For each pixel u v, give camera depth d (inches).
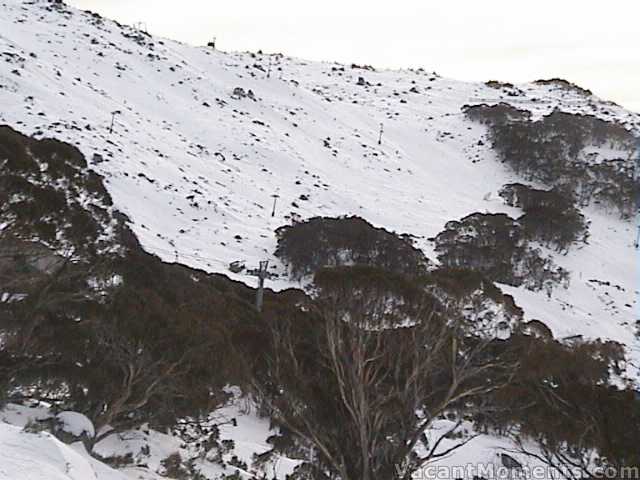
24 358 582.9
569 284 2249.0
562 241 2571.4
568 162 3496.6
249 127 3297.2
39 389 582.6
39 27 3641.7
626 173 3405.5
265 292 1186.0
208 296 890.1
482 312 822.5
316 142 3435.0
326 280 517.3
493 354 641.6
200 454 643.5
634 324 1952.5
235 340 674.8
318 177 2947.8
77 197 737.6
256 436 800.9
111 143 2383.1
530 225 2529.5
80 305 625.3
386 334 463.8
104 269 706.8
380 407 396.5
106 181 2070.6
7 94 2407.7
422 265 1770.4
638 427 454.0
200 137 3034.0
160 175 2338.8
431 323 483.5
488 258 2145.7
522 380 505.7
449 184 3326.8
